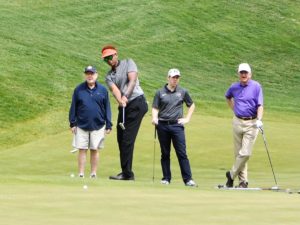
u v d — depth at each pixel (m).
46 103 57.38
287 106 71.56
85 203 16.23
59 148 40.00
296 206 16.53
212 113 60.41
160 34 94.88
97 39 87.94
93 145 27.53
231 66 90.44
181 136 26.81
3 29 78.44
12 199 16.64
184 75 82.44
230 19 103.56
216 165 35.19
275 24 104.62
